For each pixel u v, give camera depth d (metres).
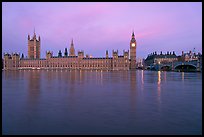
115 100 33.38
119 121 21.59
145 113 24.88
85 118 22.69
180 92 43.12
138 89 48.03
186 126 20.02
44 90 45.12
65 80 74.38
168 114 24.42
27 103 30.56
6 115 23.83
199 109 26.97
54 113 24.73
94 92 42.53
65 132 18.44
